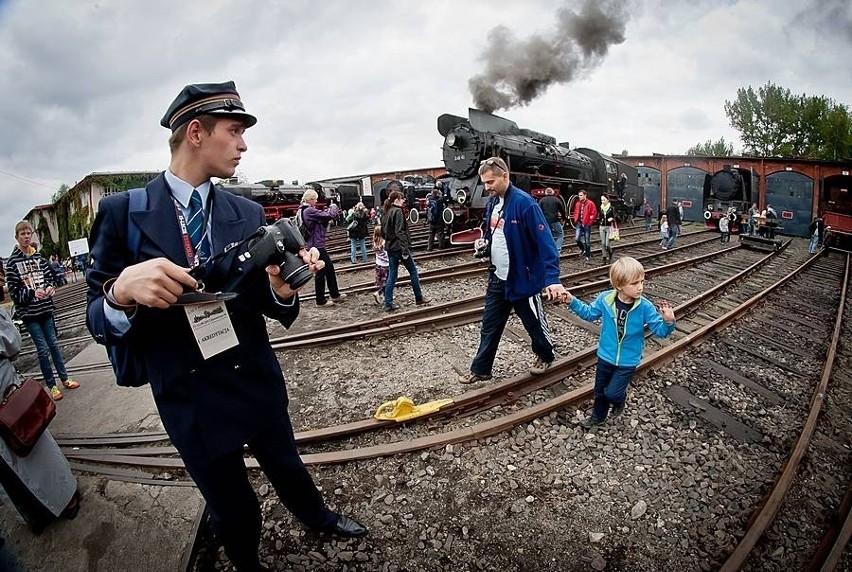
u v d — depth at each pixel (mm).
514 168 12703
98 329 1295
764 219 18266
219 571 2273
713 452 3283
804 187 22219
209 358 1499
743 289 8688
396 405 3492
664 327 2986
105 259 1376
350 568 2266
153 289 1149
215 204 1568
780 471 3127
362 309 6504
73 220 25312
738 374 4625
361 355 4812
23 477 2195
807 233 22188
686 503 2760
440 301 6707
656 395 3996
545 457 3109
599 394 3350
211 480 1631
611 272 3074
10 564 2189
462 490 2799
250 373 1646
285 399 1856
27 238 3934
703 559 2373
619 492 2824
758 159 23844
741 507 2752
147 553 2285
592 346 4805
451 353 4781
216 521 1783
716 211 20453
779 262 13102
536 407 3535
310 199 6473
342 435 3320
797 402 4211
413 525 2543
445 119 12914
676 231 13055
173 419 1524
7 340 2293
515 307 3795
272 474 1981
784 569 2352
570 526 2557
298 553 2336
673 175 27641
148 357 1456
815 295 9078
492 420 3404
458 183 12273
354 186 27094
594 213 10500
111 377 4426
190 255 1461
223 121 1459
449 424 3490
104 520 2471
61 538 2359
